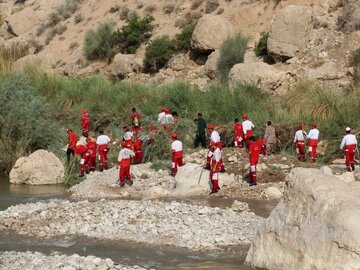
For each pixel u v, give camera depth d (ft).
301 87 99.40
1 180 79.20
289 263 34.68
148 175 73.15
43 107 90.33
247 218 51.11
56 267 35.96
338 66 115.55
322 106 91.76
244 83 108.47
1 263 37.32
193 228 47.62
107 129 98.43
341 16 127.03
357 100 91.20
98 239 46.29
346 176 62.90
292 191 36.40
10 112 86.07
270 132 81.87
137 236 46.60
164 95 106.52
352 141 73.15
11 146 85.30
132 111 97.96
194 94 105.09
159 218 50.08
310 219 34.37
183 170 69.05
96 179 72.33
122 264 39.40
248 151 77.25
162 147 82.89
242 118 90.12
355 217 32.32
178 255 41.88
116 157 85.35
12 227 49.85
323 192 34.58
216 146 65.36
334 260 32.22
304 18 123.85
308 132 85.92
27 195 67.46
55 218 51.31
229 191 65.62
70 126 100.37
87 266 36.37
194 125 88.22
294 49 122.31
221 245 44.42
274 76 111.34
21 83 92.38
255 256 37.52
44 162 76.79
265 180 69.67
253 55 129.80
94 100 108.06
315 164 75.10
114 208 52.65
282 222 36.04
